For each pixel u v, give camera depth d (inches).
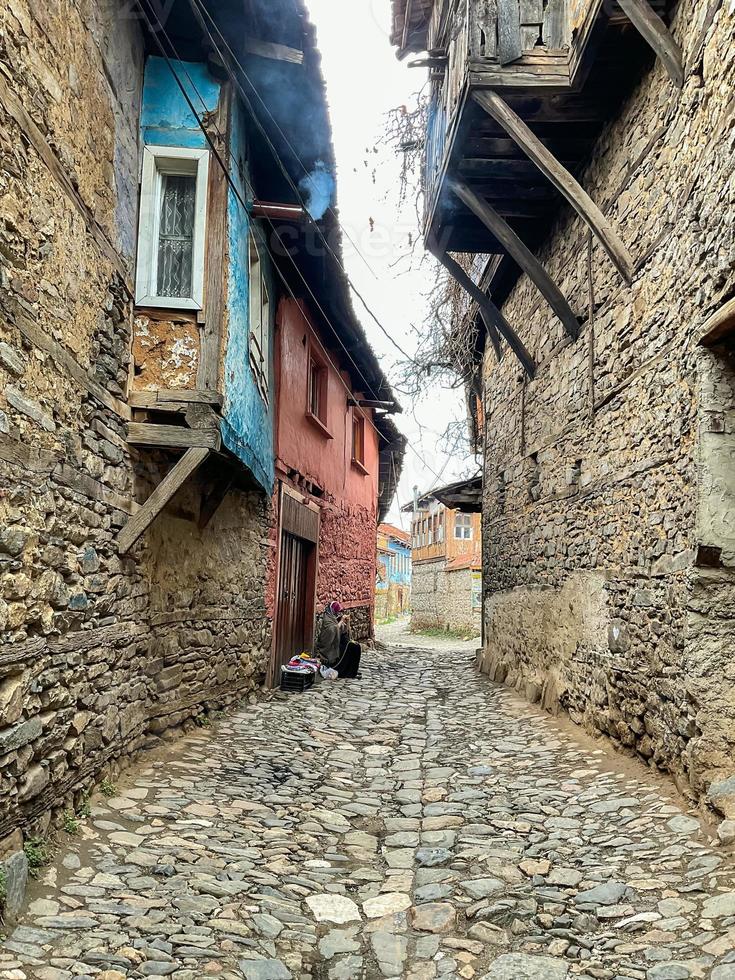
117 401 200.4
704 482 176.6
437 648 790.5
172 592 241.9
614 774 213.2
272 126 286.8
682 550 187.6
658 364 207.2
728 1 164.9
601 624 253.1
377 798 213.2
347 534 591.5
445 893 148.1
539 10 243.4
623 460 235.1
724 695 175.5
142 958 113.1
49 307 151.6
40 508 146.2
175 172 231.9
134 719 209.8
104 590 186.1
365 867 164.2
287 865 159.2
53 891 130.7
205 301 221.5
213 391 216.4
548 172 233.0
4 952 108.9
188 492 253.4
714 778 171.3
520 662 378.9
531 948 124.4
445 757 257.3
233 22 234.5
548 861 161.2
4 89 130.3
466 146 280.7
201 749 241.3
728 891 132.6
